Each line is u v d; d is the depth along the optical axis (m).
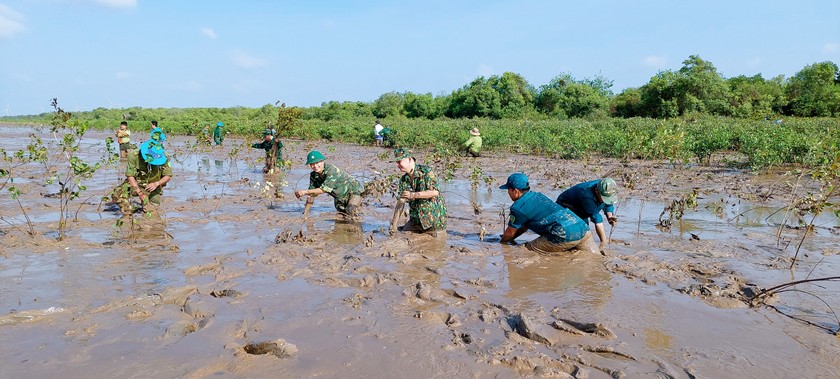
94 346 3.38
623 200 9.72
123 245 5.85
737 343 3.57
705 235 6.85
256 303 4.15
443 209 6.59
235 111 57.59
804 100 41.56
